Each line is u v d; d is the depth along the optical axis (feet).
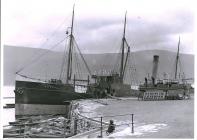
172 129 58.34
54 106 160.56
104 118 84.07
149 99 177.58
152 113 93.15
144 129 60.29
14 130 81.87
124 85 208.54
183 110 99.35
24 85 152.66
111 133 57.00
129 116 87.25
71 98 169.48
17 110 150.92
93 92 191.62
